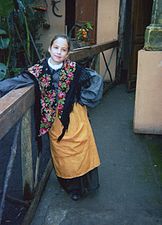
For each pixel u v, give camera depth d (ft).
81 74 7.91
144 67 12.63
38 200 8.72
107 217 8.27
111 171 10.54
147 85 12.85
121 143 12.76
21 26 18.49
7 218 7.98
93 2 20.98
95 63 17.80
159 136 13.37
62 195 9.16
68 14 22.16
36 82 7.54
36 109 7.79
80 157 8.27
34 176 9.30
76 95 8.09
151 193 9.35
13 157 6.72
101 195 9.18
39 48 20.62
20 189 9.23
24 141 7.93
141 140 13.06
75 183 8.76
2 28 16.84
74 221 8.12
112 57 21.99
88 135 8.39
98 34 21.80
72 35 21.72
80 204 8.77
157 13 12.14
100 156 11.58
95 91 8.04
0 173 10.04
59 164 8.43
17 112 6.30
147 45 12.41
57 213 8.41
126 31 22.43
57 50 7.55
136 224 8.01
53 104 7.89
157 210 8.57
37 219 8.18
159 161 11.30
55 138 8.22
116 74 22.27
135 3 18.84
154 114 13.16
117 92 20.39
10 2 14.55
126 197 9.12
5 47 15.69
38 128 7.96
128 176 10.26
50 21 21.68
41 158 11.11
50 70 7.72
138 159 11.44
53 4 21.38
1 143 11.89
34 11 19.97
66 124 7.98
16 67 18.34
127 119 15.58
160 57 12.39
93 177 8.87
